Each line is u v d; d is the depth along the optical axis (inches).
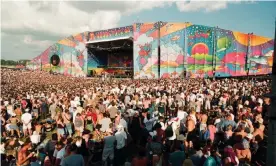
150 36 1862.7
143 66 1884.8
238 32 2121.1
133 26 1911.9
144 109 518.3
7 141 405.1
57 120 478.3
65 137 373.7
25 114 503.2
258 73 2260.1
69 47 2544.3
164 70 1835.6
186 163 251.4
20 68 3075.8
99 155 381.7
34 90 860.0
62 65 2603.3
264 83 1191.6
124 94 738.8
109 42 2237.9
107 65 2662.4
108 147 343.6
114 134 376.2
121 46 2239.2
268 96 175.6
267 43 2285.9
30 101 668.7
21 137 495.5
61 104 595.5
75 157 262.2
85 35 2401.6
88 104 610.2
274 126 173.6
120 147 362.6
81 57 2453.2
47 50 2738.7
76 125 448.8
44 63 2773.1
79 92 764.6
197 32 1879.9
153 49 1856.5
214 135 380.5
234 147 307.6
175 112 561.0
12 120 504.7
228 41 2053.4
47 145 343.0
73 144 280.8
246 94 739.4
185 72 1850.4
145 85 1013.2
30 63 2903.5
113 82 1392.7
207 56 1931.6
